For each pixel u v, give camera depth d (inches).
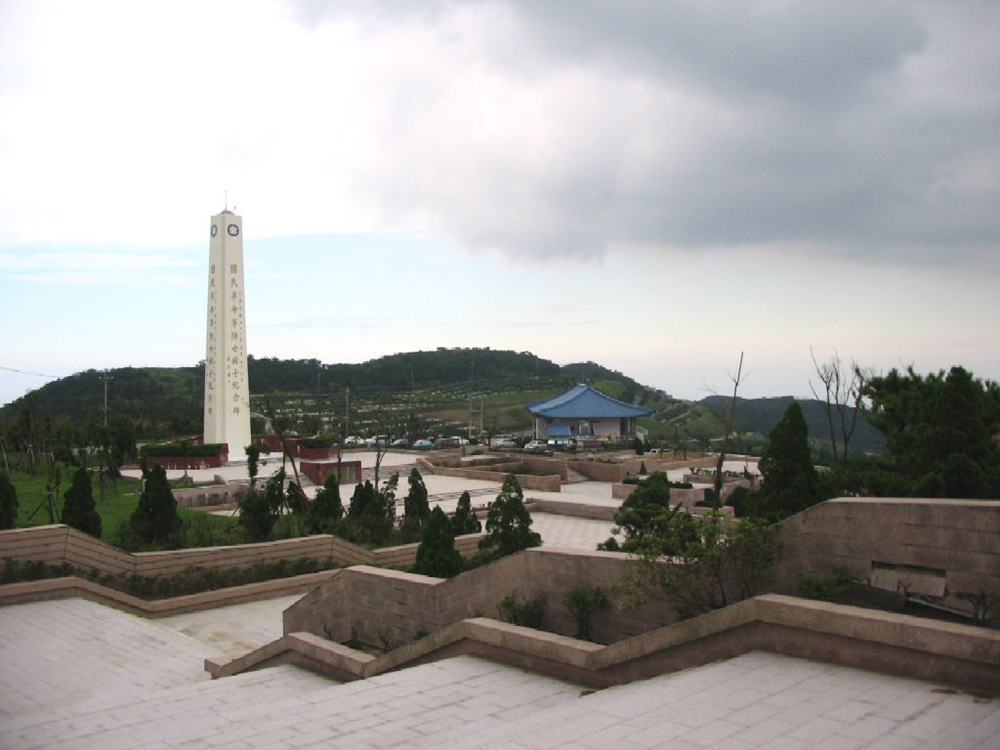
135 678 558.9
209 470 1974.7
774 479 567.8
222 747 344.5
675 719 284.5
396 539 1055.0
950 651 295.0
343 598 616.1
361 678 491.8
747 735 264.2
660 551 422.0
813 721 270.7
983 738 243.0
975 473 510.6
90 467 1750.7
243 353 2122.3
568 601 473.7
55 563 775.7
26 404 1895.9
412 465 2247.8
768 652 348.5
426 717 362.6
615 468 2009.1
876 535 383.6
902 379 785.6
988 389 715.4
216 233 2068.2
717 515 428.8
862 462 751.7
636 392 6235.2
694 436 3814.0
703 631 366.6
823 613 329.4
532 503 1477.6
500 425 4889.3
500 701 382.9
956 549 359.3
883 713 272.2
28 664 582.2
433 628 552.7
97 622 685.9
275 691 478.9
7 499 848.9
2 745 381.7
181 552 846.5
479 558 825.5
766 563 412.8
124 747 363.9
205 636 717.9
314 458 2220.7
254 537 975.0
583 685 407.8
